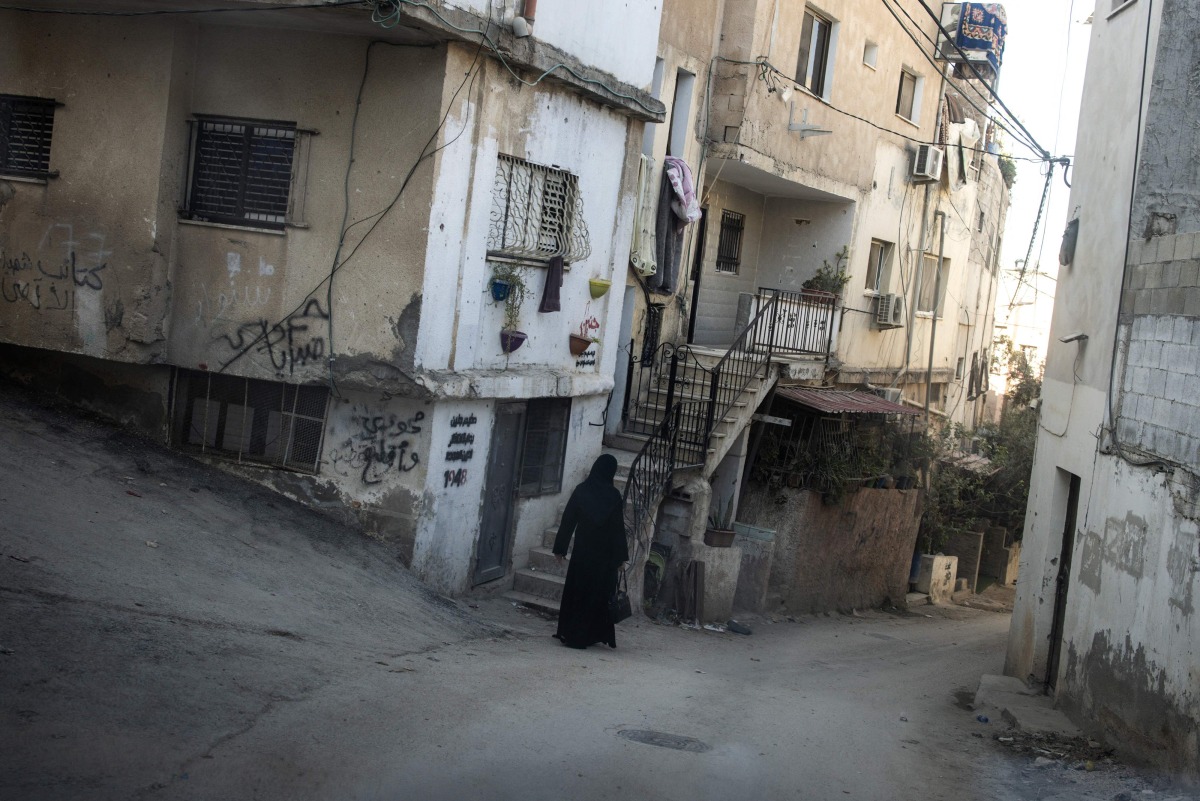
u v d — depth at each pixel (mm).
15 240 11602
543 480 13961
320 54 10992
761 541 17594
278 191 11289
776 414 18922
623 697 8445
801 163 19594
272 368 11297
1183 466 8477
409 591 10836
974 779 7535
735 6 17750
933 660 15547
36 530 8352
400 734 6266
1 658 5879
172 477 11016
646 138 16438
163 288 11367
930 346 25328
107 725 5469
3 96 11633
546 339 13461
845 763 7289
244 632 7789
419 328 10812
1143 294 9938
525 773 5863
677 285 18141
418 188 10734
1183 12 10266
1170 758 7871
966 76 26062
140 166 11156
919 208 24547
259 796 5012
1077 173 13133
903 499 21891
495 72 11422
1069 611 10984
